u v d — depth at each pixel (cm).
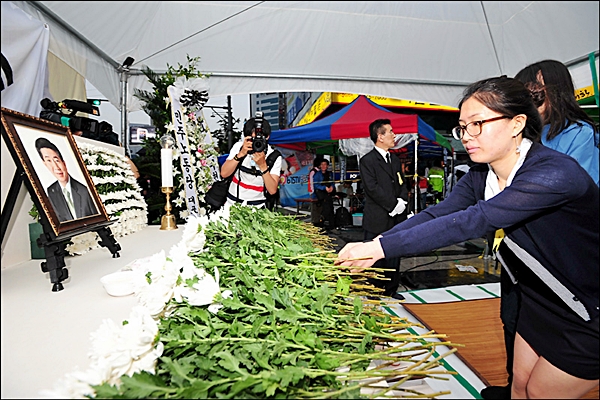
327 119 551
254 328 62
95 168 144
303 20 211
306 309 73
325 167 661
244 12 191
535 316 91
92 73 225
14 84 157
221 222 124
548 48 150
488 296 137
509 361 77
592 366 81
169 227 191
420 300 132
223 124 348
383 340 73
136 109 278
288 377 50
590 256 80
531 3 135
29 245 123
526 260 90
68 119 149
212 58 267
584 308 82
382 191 227
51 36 170
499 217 79
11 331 66
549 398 84
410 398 54
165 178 192
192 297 67
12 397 48
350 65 276
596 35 127
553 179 76
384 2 181
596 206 78
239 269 83
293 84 309
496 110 79
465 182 118
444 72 284
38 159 93
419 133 447
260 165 203
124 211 168
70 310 76
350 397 49
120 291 83
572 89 95
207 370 53
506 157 85
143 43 219
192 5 166
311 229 165
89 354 50
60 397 43
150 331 54
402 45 239
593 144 91
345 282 85
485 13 164
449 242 84
